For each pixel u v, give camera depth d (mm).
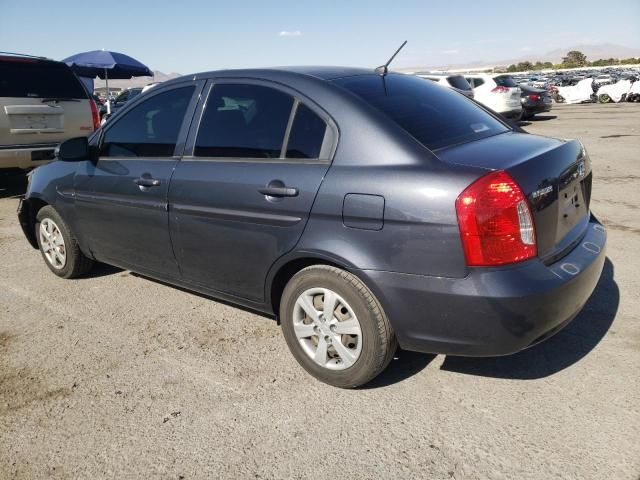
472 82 16828
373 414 2742
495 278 2391
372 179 2625
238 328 3746
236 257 3215
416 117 2910
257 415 2775
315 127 2914
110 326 3838
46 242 4789
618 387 2852
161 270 3801
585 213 3135
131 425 2734
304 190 2820
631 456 2361
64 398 2984
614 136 12836
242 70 3381
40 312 4109
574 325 3539
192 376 3156
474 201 2373
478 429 2590
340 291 2773
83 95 8367
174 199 3453
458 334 2518
